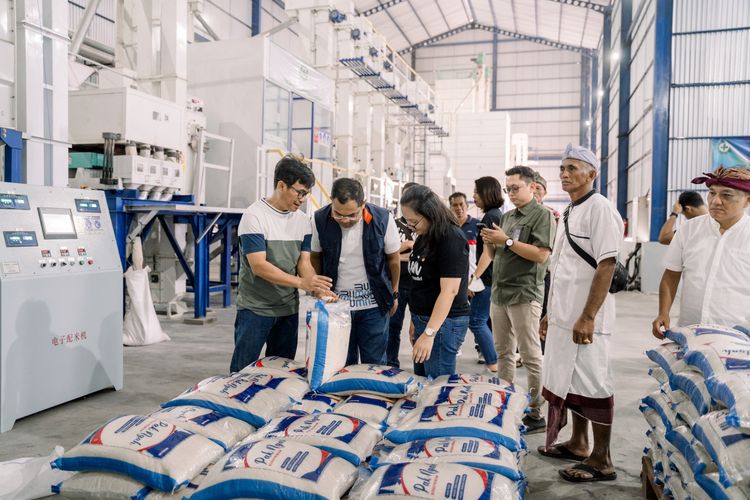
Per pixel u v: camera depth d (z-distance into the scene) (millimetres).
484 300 3986
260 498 1623
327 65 9594
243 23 19500
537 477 2680
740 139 11172
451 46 30625
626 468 2807
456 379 2379
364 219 2838
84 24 6594
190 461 1787
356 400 2291
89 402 3658
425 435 1941
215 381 2348
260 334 2906
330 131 9703
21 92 3975
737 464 1491
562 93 29469
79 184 5504
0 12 3859
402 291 4023
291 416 2104
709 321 2463
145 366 4598
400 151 14492
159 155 6184
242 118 7754
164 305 7062
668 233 7371
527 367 3234
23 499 2295
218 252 8016
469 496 1550
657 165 11492
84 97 5781
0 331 3043
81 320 3574
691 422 1940
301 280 2652
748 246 2418
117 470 1778
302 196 2771
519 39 29219
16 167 3631
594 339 2531
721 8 11117
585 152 2555
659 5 11297
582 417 2826
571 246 2576
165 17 6766
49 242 3365
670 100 11523
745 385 1616
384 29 26062
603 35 20844
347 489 1744
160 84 6875
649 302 9484
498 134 17797
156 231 6969
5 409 3096
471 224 4500
